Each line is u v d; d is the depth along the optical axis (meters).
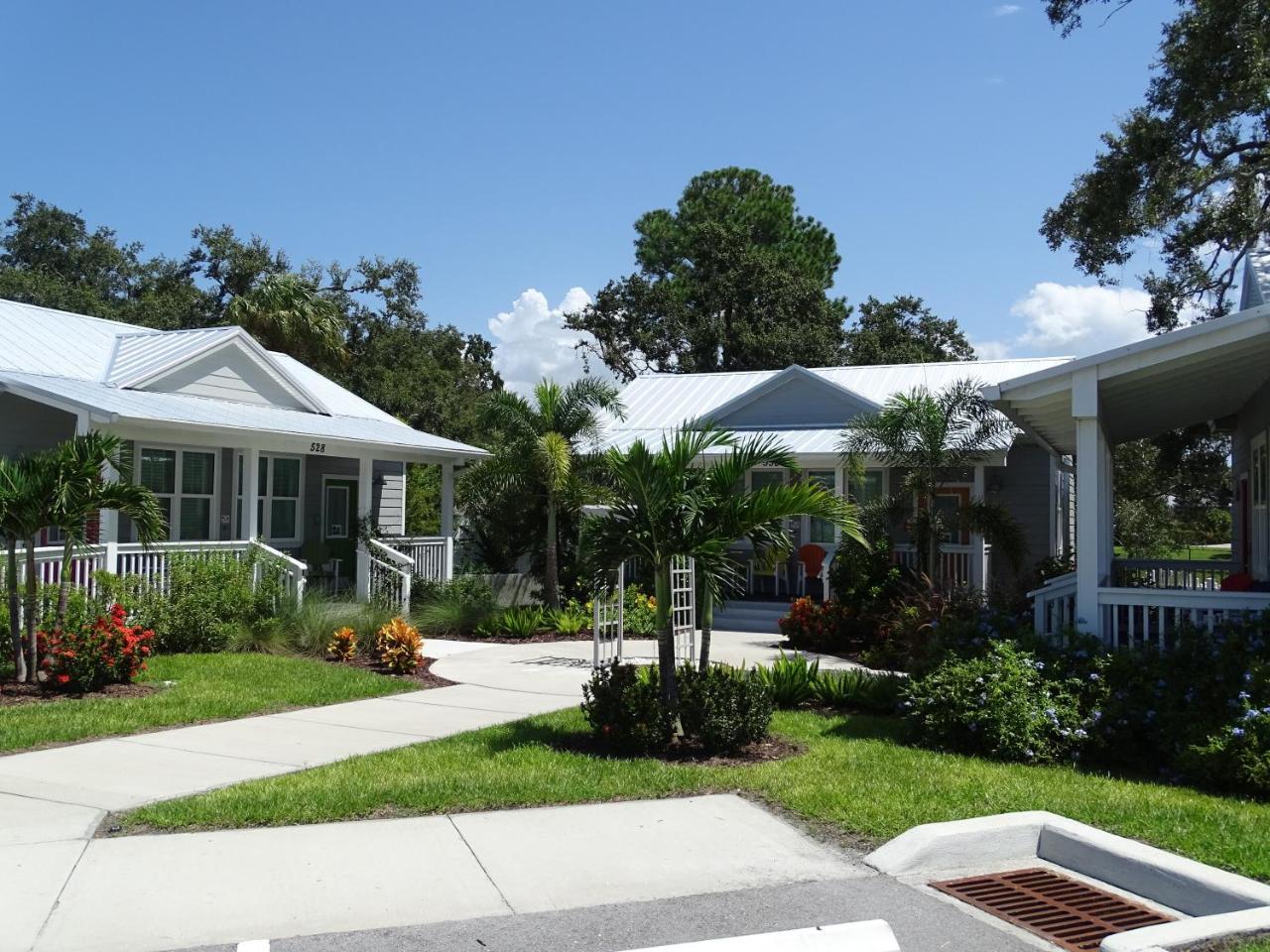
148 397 15.45
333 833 6.11
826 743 8.84
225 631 13.77
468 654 14.42
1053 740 8.37
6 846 5.79
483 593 18.03
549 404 17.86
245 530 15.86
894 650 13.31
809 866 5.70
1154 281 25.00
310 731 9.19
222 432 15.05
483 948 4.55
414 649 12.70
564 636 16.36
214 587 13.96
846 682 10.71
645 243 53.16
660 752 8.29
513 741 8.70
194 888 5.20
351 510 21.69
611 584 8.82
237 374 17.94
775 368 44.16
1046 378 9.97
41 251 45.47
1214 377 12.23
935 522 15.22
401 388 34.78
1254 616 9.23
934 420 15.10
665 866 5.64
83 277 45.75
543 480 17.41
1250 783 7.20
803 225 53.47
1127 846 5.65
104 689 10.79
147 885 5.23
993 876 5.67
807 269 51.91
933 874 5.68
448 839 6.04
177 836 6.02
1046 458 20.27
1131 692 8.61
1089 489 9.84
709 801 6.92
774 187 52.88
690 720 8.34
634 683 8.66
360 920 4.84
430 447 19.47
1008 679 8.56
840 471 19.48
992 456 17.14
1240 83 19.34
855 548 15.95
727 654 14.76
